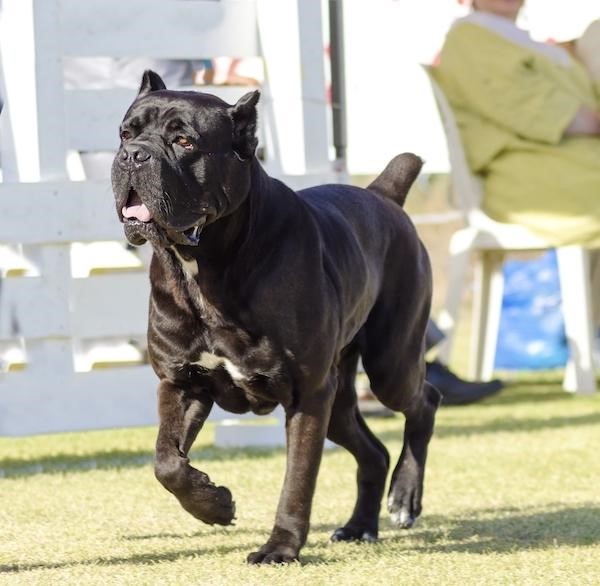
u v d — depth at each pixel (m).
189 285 6.48
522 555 6.82
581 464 10.05
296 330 6.51
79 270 11.21
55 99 10.34
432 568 6.46
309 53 10.88
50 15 10.29
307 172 10.91
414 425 7.95
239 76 12.16
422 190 23.33
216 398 6.86
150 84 6.82
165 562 6.66
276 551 6.51
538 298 18.42
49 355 10.55
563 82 14.69
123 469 10.07
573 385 15.52
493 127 14.65
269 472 9.78
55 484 9.38
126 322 10.73
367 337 7.70
